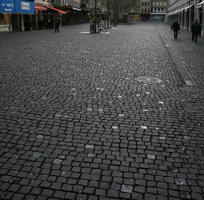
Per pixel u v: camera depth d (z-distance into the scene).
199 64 11.53
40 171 3.85
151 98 7.07
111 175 3.76
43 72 9.84
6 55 13.59
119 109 6.23
